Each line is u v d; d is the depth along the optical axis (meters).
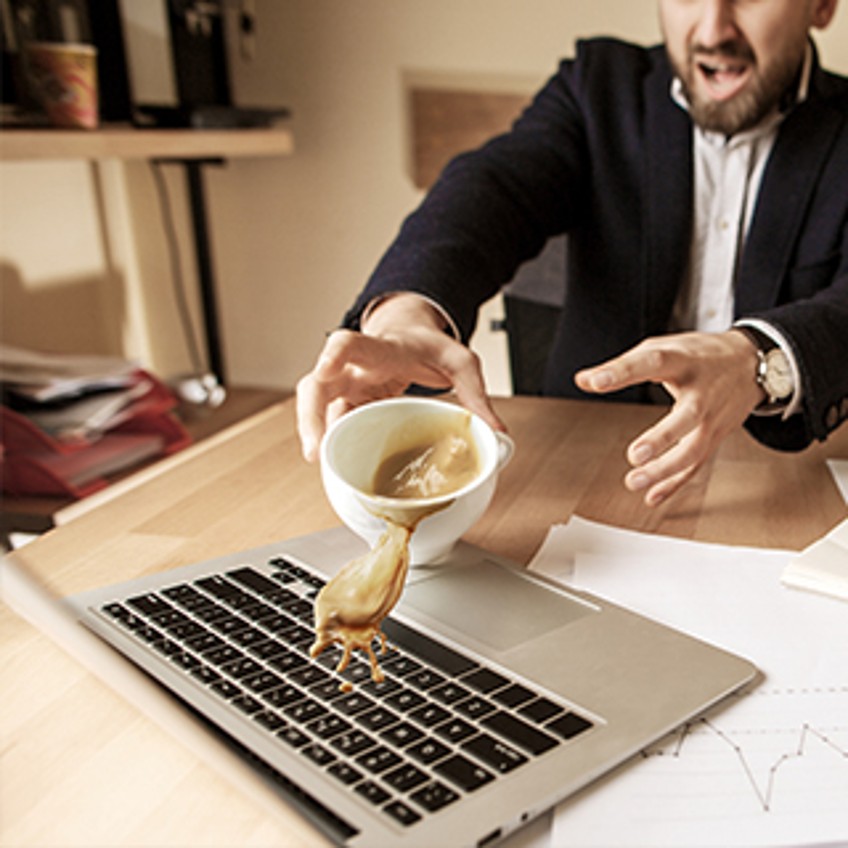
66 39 1.53
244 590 0.50
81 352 1.98
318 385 0.62
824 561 0.53
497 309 1.87
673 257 1.09
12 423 1.32
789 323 0.67
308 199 2.03
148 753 0.38
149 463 1.50
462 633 0.46
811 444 0.76
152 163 2.02
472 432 0.54
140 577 0.54
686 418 0.60
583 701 0.40
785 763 0.37
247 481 0.71
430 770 0.35
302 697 0.39
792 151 1.02
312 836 0.32
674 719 0.39
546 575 0.54
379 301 0.78
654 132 1.09
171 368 2.19
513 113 1.83
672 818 0.34
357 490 0.50
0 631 0.48
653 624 0.47
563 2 1.73
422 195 1.95
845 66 1.60
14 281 1.77
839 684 0.43
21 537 1.29
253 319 2.17
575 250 1.19
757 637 0.47
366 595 0.43
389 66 1.88
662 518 0.63
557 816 0.34
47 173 1.83
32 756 0.38
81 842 0.33
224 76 1.87
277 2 1.91
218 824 0.34
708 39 0.97
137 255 2.05
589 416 0.85
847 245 1.01
